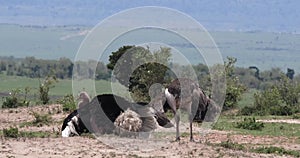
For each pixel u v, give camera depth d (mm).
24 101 79125
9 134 48062
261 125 60562
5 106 78500
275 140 51562
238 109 83688
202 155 42156
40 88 82875
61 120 60438
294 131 58875
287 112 81500
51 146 43781
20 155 40562
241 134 54406
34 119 62188
